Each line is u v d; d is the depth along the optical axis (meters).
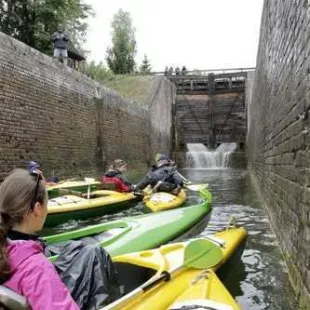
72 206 8.31
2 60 10.61
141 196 10.32
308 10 3.58
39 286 1.77
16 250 1.83
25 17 23.42
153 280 3.32
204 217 8.44
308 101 3.54
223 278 4.76
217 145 34.31
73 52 25.66
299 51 4.15
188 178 21.12
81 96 16.25
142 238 5.74
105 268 3.12
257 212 9.81
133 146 23.88
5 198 1.91
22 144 11.52
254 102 18.89
